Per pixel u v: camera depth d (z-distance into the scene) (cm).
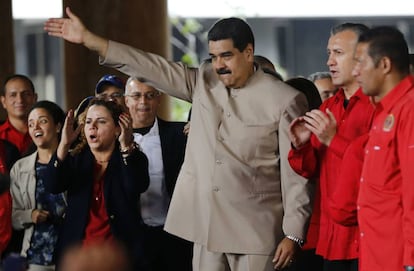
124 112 1235
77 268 635
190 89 1145
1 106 1997
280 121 1105
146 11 2008
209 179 1114
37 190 1260
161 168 1289
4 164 1362
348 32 1072
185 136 1302
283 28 3400
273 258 1112
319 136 1034
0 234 1222
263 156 1112
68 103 2031
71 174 1213
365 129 1057
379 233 961
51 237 1250
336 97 1098
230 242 1109
